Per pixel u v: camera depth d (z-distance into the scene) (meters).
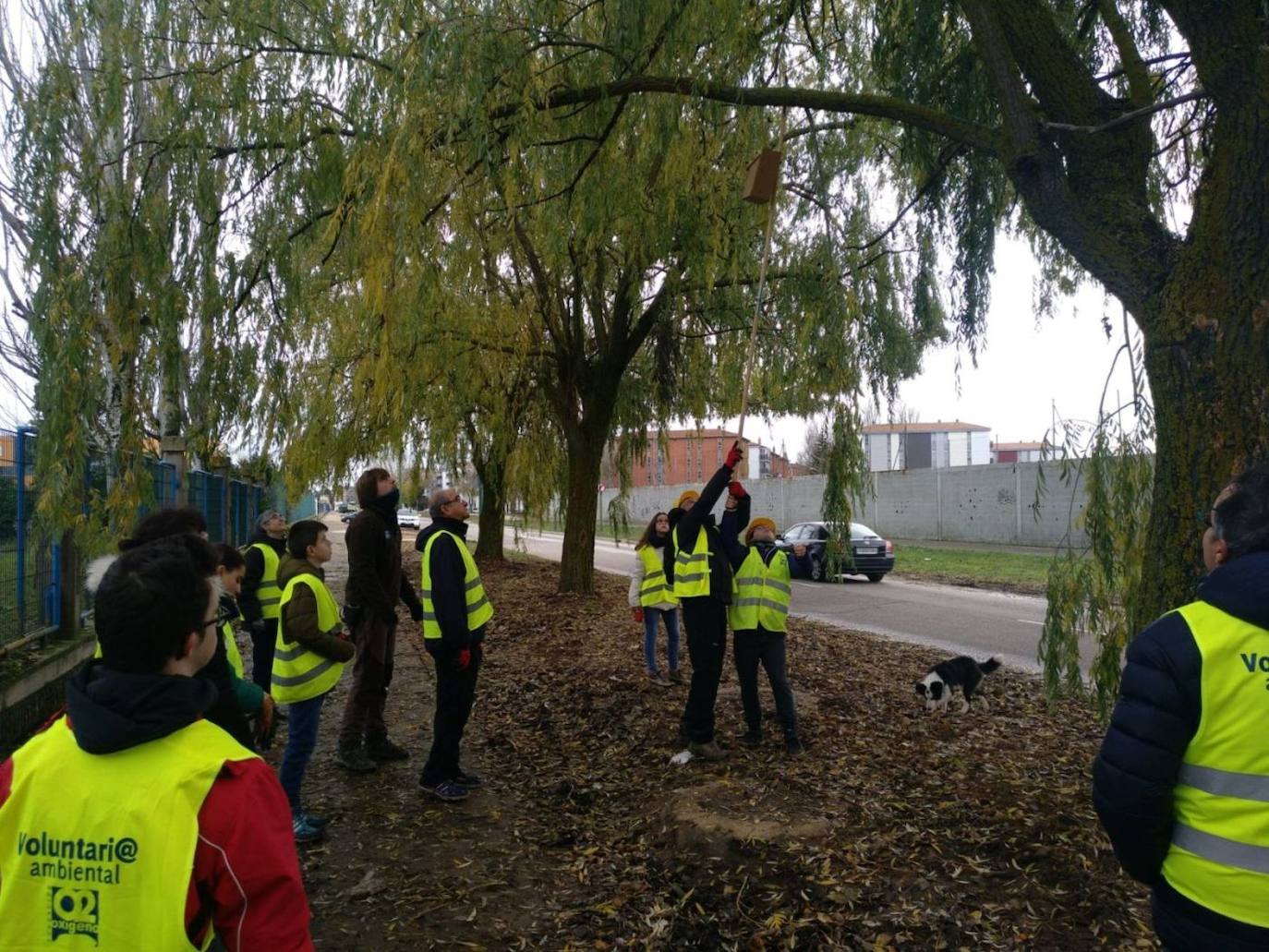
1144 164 4.33
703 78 6.27
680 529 5.88
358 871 4.28
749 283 11.02
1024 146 4.33
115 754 1.64
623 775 5.73
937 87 6.61
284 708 7.51
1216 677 1.80
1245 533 1.90
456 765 5.34
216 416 7.48
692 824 4.61
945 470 34.03
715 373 14.84
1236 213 3.55
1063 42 4.45
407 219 6.34
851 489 8.98
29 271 6.45
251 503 21.27
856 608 15.52
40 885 1.61
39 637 7.29
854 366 9.05
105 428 6.89
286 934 1.62
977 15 4.46
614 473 19.42
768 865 4.16
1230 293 3.54
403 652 10.43
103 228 6.61
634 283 10.98
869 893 3.86
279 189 7.26
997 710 7.41
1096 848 4.12
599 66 7.17
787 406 11.50
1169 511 3.66
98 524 6.45
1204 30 3.69
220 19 7.12
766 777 5.41
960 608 15.48
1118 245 4.07
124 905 1.56
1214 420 3.54
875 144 9.87
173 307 6.70
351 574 5.78
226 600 3.87
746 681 6.12
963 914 3.65
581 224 8.23
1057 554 5.30
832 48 9.08
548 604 14.09
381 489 5.89
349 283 9.56
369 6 7.20
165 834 1.58
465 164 6.78
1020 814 4.62
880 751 6.05
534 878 4.22
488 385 15.00
